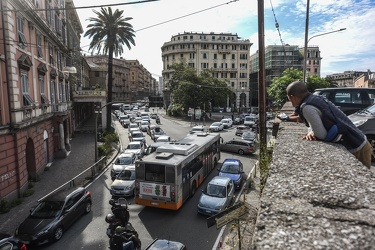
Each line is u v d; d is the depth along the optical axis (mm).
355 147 3031
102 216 14789
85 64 69500
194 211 15547
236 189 18734
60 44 30047
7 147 16125
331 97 9734
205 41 89688
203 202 14961
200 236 12641
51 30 25297
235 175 19375
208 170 22625
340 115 3104
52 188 19062
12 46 16484
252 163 26438
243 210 7156
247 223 8836
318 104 3092
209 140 23281
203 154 20984
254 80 102188
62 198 13484
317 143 3148
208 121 65812
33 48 21125
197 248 11648
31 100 19656
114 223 10695
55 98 28672
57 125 27859
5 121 15953
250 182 18891
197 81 63406
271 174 2246
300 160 2570
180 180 15562
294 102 3303
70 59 37906
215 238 12414
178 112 73312
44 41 24562
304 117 3221
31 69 20656
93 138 40562
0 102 15641
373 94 9328
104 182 20641
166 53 95125
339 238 1267
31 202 16562
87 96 43375
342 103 9555
